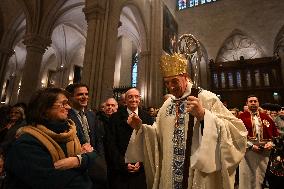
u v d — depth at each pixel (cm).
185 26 2264
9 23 1551
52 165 150
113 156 297
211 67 1952
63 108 176
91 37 956
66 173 153
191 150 181
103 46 955
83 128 281
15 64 2444
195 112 173
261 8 2041
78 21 1814
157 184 208
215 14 2195
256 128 462
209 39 2161
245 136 181
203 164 164
